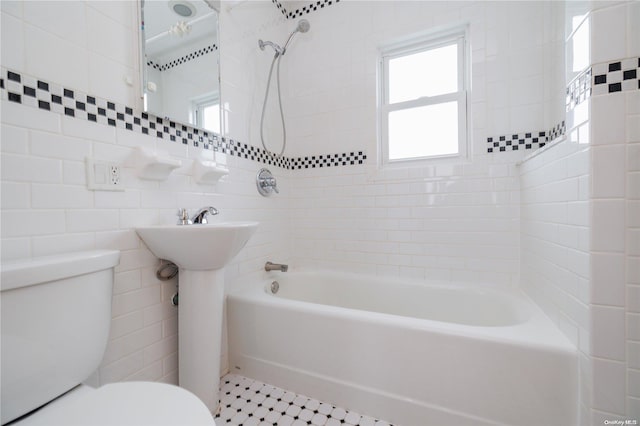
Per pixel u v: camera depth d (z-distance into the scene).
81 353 0.78
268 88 1.98
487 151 1.66
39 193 0.84
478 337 1.03
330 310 1.29
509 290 1.55
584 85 0.87
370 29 1.94
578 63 0.91
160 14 1.23
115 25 1.07
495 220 1.65
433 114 1.90
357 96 2.00
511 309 1.40
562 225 1.03
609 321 0.82
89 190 0.97
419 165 1.91
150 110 1.16
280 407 1.26
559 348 0.94
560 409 0.94
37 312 0.69
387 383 1.16
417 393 1.12
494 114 1.63
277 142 2.09
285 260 2.15
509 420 0.99
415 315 1.73
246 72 1.78
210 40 1.49
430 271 1.81
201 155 1.44
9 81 0.79
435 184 1.79
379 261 1.95
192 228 1.00
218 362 1.21
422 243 1.83
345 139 2.04
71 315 0.76
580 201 0.89
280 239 2.10
